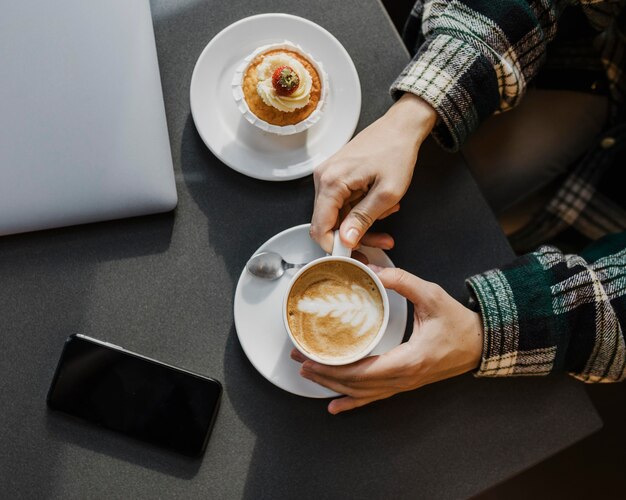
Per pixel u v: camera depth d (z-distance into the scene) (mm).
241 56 764
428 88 727
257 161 748
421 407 740
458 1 756
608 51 945
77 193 693
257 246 752
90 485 702
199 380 711
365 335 686
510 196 1018
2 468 698
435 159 776
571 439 741
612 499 1359
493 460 734
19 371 714
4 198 679
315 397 705
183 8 781
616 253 797
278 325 719
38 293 727
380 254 740
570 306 717
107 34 705
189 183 754
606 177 987
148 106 716
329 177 708
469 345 710
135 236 742
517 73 774
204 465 711
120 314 730
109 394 706
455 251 765
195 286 739
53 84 689
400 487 725
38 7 691
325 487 720
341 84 770
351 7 796
